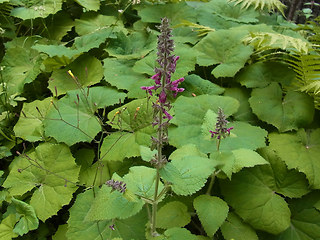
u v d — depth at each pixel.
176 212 0.68
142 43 1.22
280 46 1.05
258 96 0.93
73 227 0.71
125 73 1.06
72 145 0.91
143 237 0.70
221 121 0.65
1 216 0.81
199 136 0.83
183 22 1.23
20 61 1.19
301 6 2.17
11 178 0.81
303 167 0.77
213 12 1.34
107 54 1.20
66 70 1.09
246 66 1.04
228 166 0.66
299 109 0.88
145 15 1.33
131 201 0.56
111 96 0.96
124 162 0.86
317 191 0.79
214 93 0.99
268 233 0.77
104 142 0.86
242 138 0.81
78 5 1.42
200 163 0.59
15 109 1.07
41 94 1.14
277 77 1.00
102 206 0.56
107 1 1.46
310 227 0.76
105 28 1.25
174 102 0.90
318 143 0.84
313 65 0.95
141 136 0.83
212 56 1.08
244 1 1.32
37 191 0.79
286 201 0.80
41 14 1.27
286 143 0.83
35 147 0.93
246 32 1.09
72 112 0.92
